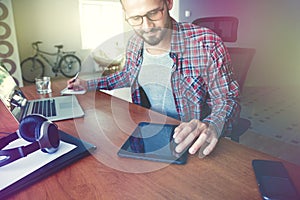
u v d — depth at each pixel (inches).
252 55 44.1
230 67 32.9
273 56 139.4
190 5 115.2
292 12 132.9
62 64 205.0
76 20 208.7
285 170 18.2
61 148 21.9
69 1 201.5
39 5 189.8
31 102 39.7
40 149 20.6
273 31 135.7
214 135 23.3
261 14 132.3
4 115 34.2
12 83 44.9
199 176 18.0
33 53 195.3
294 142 78.5
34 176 17.9
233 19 46.9
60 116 31.3
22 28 186.4
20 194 16.4
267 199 15.2
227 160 20.2
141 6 25.0
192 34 29.1
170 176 18.1
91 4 176.7
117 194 16.2
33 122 21.1
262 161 19.7
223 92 30.2
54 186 17.2
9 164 19.0
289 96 124.3
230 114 27.9
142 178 17.9
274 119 96.7
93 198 15.9
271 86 142.3
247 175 18.0
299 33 134.1
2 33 145.8
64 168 19.3
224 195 15.8
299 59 137.1
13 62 152.3
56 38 203.9
